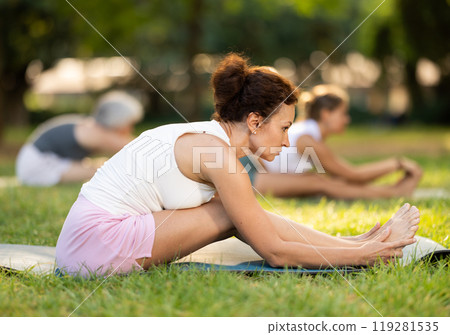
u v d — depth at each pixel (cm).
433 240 318
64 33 1423
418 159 959
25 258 290
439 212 390
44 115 2328
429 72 2123
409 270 250
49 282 246
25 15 1326
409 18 1244
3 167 911
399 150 1212
